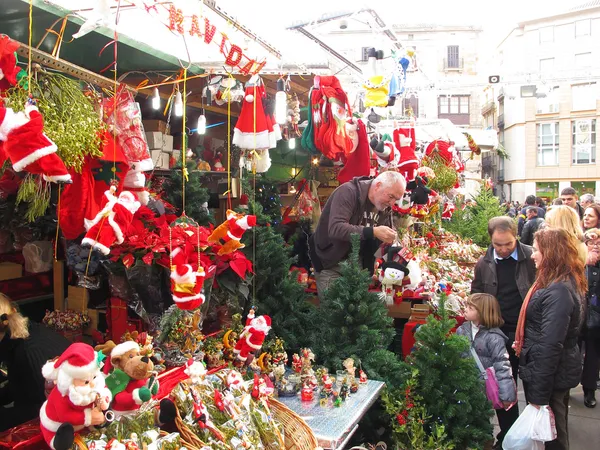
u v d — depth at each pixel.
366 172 4.34
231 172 4.72
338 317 3.27
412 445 2.81
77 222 2.45
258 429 2.15
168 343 2.72
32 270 3.34
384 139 5.09
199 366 2.14
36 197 2.51
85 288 3.16
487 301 3.47
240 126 3.28
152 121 3.90
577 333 3.16
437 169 7.29
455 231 9.80
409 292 4.88
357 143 4.31
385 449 2.90
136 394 1.77
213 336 3.06
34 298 3.49
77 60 3.08
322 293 3.74
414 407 2.96
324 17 4.24
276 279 3.46
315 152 4.20
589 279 4.43
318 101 3.85
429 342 3.10
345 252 3.78
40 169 1.64
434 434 2.91
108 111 2.37
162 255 2.64
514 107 30.97
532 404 3.08
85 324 3.14
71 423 1.54
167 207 3.51
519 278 3.74
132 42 2.75
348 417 2.53
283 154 6.04
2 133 1.56
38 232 3.40
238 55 2.98
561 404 3.20
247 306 3.41
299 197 5.97
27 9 2.17
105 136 2.28
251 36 3.35
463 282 5.84
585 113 28.67
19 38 2.59
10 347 2.21
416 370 3.03
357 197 3.71
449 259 7.10
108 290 3.19
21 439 1.99
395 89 4.81
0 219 3.26
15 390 2.24
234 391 2.23
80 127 2.01
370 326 3.29
